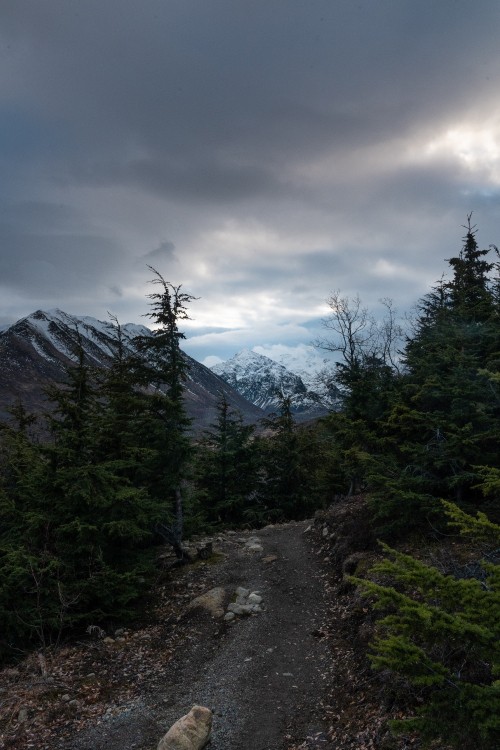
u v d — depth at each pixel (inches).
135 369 697.0
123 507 593.6
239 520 1107.3
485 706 169.6
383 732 304.0
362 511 711.1
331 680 402.9
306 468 1179.9
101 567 554.9
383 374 837.8
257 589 622.8
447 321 719.7
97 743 356.2
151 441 700.7
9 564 505.7
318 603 564.4
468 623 182.7
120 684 442.3
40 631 510.0
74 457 574.2
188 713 352.8
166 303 680.4
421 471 524.4
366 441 645.3
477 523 236.8
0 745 362.6
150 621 573.0
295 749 323.9
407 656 188.2
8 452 734.5
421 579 204.2
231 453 1085.8
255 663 449.7
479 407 476.7
